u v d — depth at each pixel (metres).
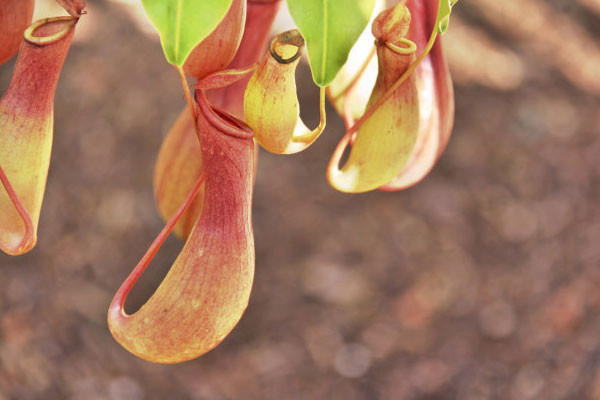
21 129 0.76
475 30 5.13
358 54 0.84
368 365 3.69
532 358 3.70
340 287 3.92
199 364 3.64
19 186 0.77
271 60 0.74
